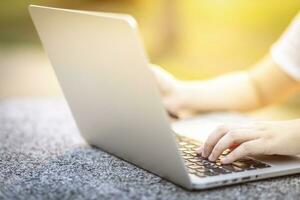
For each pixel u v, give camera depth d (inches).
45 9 48.6
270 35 335.9
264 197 39.8
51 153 52.3
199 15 370.6
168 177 42.9
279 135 47.0
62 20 46.9
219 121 65.1
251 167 44.6
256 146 45.9
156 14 355.9
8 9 422.6
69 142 57.1
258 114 185.3
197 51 323.3
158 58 321.4
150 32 364.5
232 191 41.0
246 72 78.1
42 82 221.3
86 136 55.7
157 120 40.9
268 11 354.9
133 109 43.4
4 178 44.3
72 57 48.9
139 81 40.8
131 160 48.3
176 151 40.3
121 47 40.7
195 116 69.6
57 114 71.6
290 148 46.7
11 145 55.5
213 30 355.6
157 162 43.7
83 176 44.7
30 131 61.9
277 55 75.7
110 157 50.9
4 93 196.1
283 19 345.4
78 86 51.1
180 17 343.9
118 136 48.5
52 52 52.1
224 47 324.2
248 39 333.4
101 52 43.6
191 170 43.5
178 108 69.8
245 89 75.0
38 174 45.3
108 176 44.6
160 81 69.9
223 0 374.6
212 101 72.3
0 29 377.4
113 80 44.1
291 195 40.3
